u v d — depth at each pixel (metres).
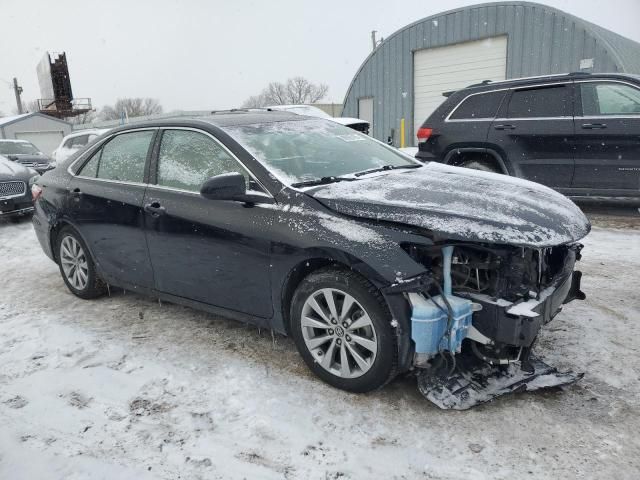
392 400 2.84
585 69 13.16
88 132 13.41
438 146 7.59
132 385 3.11
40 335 3.90
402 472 2.30
